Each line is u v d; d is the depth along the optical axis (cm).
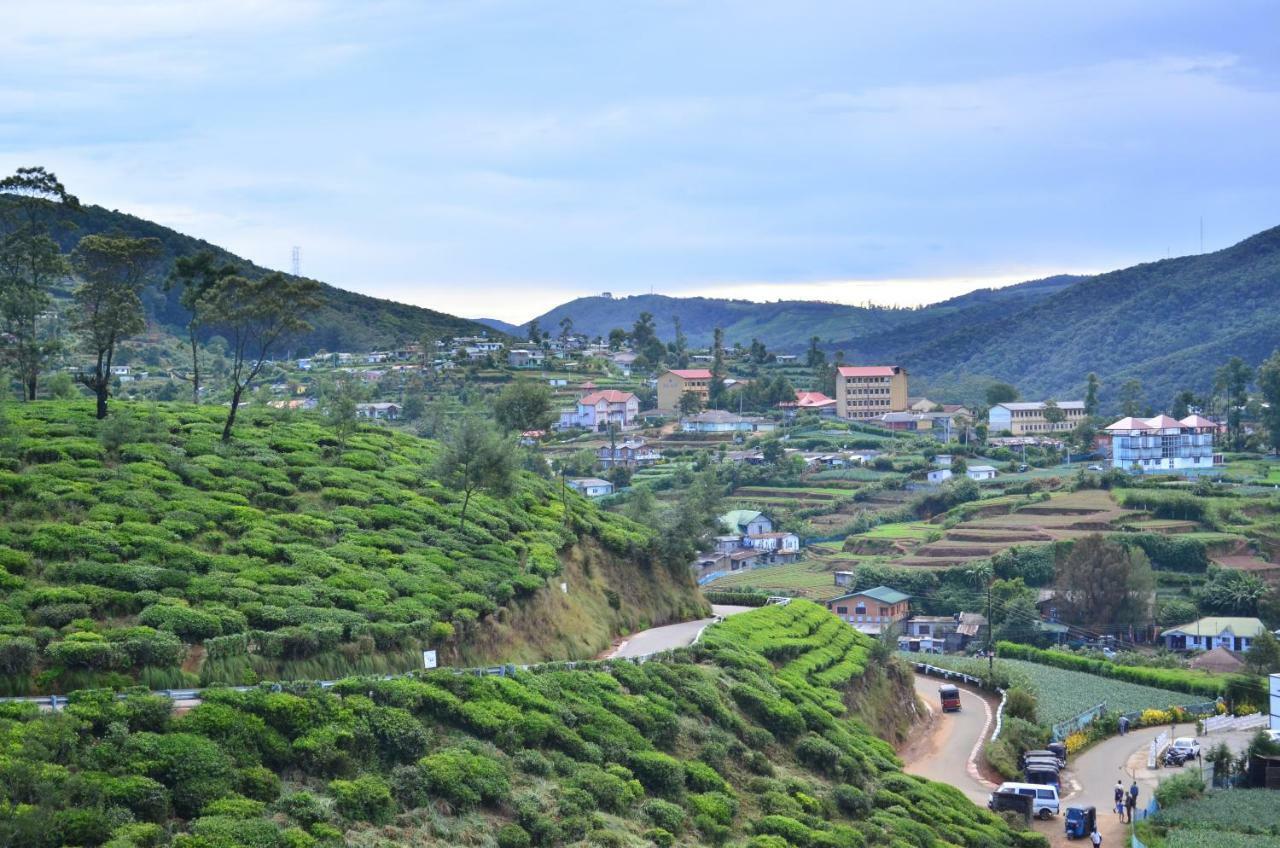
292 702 5244
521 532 9312
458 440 9062
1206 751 9675
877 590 16675
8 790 4122
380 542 7838
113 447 8375
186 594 6344
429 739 5547
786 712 7531
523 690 6284
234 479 8256
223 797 4609
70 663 5472
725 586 17862
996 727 9931
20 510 6894
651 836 5597
